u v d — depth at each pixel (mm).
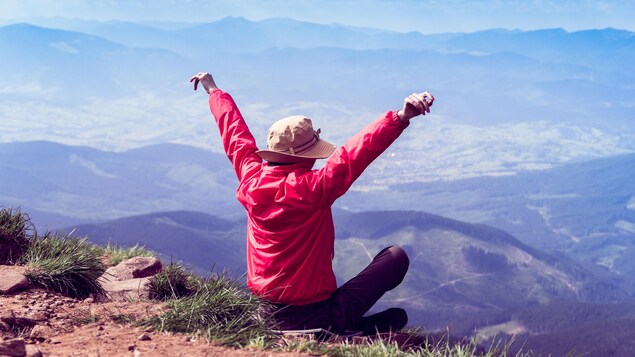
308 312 5539
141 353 4457
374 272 5902
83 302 6238
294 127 5379
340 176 5039
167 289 6828
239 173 5801
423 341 6199
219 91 6379
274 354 4648
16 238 7254
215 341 4895
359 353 4832
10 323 5199
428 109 4723
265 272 5473
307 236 5379
